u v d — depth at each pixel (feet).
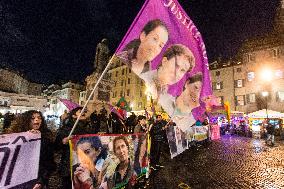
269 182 22.48
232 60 148.66
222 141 67.51
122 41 11.13
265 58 124.77
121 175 17.04
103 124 30.53
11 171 9.70
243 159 35.58
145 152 22.03
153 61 12.30
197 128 53.01
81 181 12.67
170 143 28.60
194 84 14.92
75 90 226.38
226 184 21.54
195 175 24.72
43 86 291.99
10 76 202.69
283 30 123.95
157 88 12.50
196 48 15.17
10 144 9.75
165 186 20.36
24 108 88.33
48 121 96.78
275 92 119.24
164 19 12.93
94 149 13.97
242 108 132.05
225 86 140.46
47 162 12.38
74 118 16.21
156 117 29.53
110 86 128.77
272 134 56.44
